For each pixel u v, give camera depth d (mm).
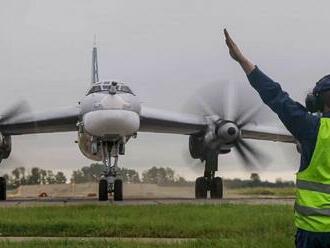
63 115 43156
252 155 40844
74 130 47938
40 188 73812
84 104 38688
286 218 19469
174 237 17578
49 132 48438
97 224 18641
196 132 43125
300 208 7520
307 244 7520
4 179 43688
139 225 18359
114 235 17938
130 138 39312
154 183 63312
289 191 62125
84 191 73812
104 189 36594
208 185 43188
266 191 61719
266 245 14422
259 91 7508
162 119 42594
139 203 30859
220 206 25938
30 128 44750
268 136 46219
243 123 41219
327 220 7340
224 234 17000
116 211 23094
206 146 41406
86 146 44812
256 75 7527
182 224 18453
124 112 36406
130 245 15023
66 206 26531
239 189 59719
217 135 40594
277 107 7371
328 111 7570
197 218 20297
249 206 25938
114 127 36062
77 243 15484
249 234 16625
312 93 7734
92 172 72938
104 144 37781
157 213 22203
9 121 42719
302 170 7500
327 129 7309
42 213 22547
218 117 41812
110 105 36719
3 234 18328
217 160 42188
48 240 16016
